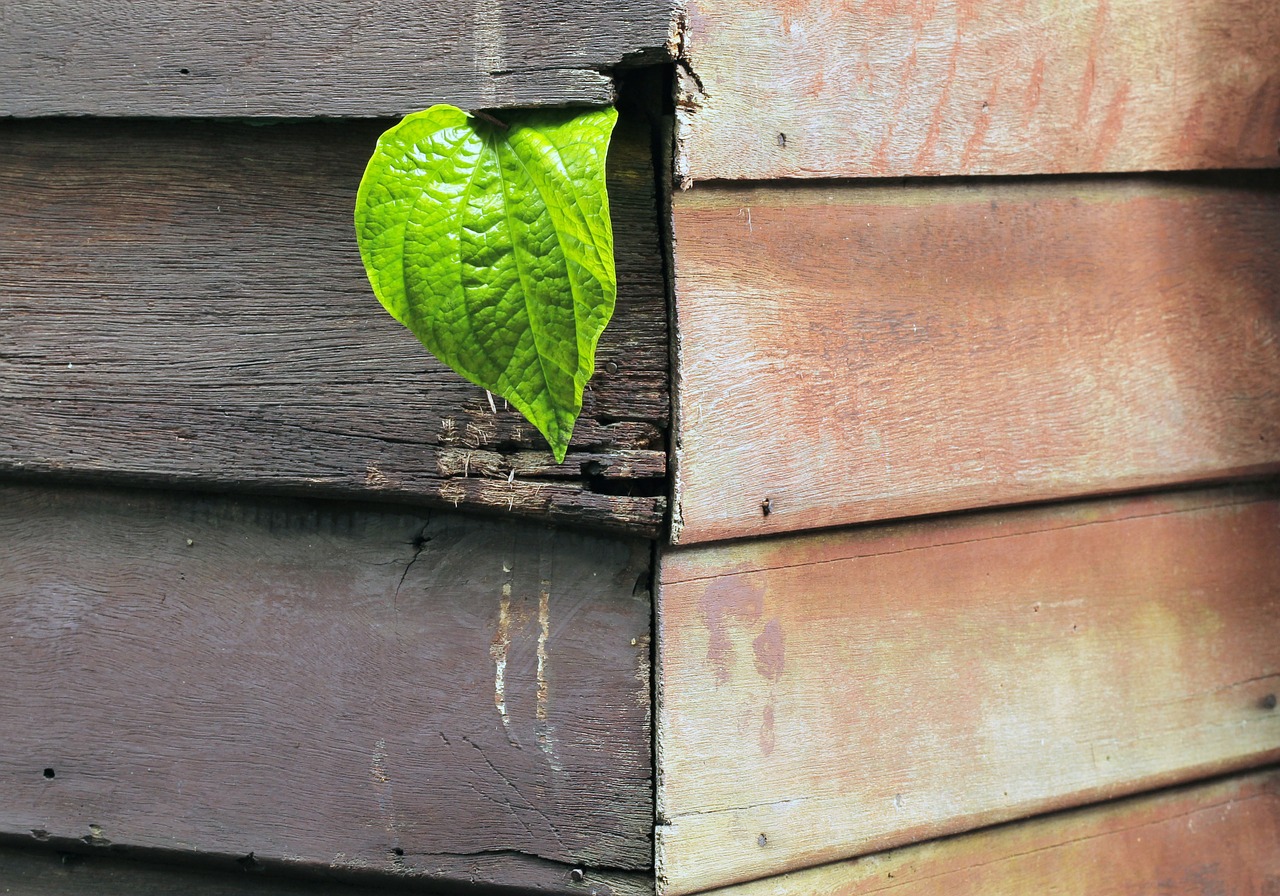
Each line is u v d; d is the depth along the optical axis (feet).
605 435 6.66
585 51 6.55
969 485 6.88
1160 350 7.01
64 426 6.79
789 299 6.73
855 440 6.79
